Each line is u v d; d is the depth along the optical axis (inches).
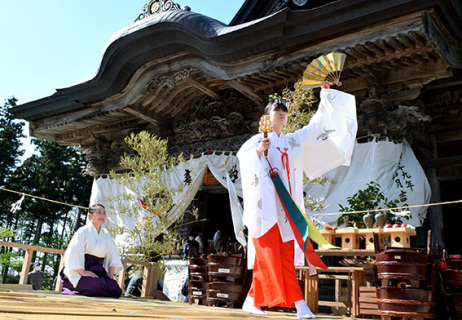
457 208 626.5
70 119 596.4
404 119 412.5
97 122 599.5
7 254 1105.4
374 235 173.5
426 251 169.5
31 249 223.0
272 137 147.2
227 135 530.0
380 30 358.9
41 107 601.6
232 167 495.8
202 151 542.0
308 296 210.7
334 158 159.3
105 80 511.2
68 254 202.7
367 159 411.8
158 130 584.7
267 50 408.2
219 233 440.5
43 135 658.8
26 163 1626.5
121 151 620.4
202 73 490.9
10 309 63.1
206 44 427.2
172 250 381.4
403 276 158.9
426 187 393.1
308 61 396.5
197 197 589.6
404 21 347.6
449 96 451.8
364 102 421.4
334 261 438.6
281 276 129.7
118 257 220.8
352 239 209.2
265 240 133.4
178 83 495.2
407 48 375.2
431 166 457.7
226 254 226.2
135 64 491.8
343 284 391.5
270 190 136.9
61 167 1628.9
